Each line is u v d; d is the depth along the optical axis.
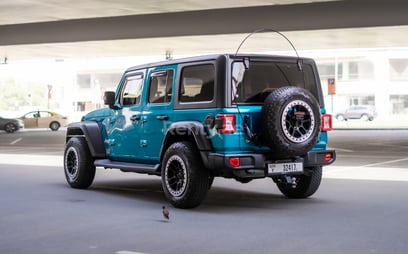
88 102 84.31
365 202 9.28
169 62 9.31
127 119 10.12
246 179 8.72
